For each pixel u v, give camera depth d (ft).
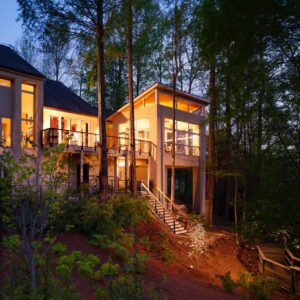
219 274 43.91
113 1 51.96
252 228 39.88
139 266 32.37
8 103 52.75
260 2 25.89
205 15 30.53
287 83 32.17
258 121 37.22
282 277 40.22
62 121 71.41
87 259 30.35
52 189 18.83
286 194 35.37
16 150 52.19
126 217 49.21
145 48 70.18
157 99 73.61
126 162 70.08
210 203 70.38
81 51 59.16
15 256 18.28
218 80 38.47
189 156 82.33
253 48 29.12
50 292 17.49
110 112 93.45
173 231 57.77
